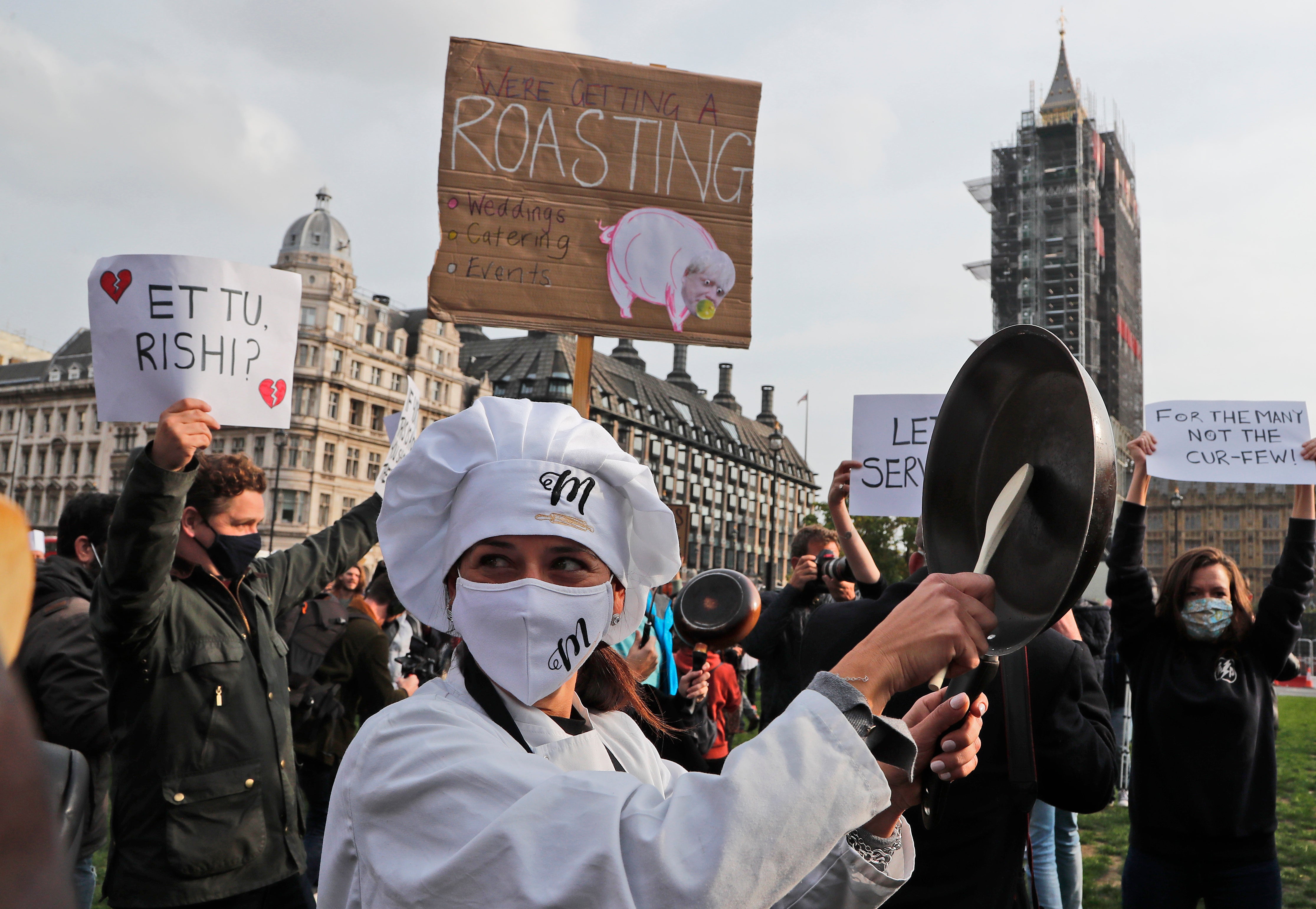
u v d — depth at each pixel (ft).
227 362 9.18
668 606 13.20
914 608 3.07
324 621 14.48
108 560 7.89
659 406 288.10
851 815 2.74
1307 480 11.02
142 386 9.04
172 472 7.82
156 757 8.23
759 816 2.68
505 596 3.89
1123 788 24.77
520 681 3.80
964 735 3.24
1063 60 260.01
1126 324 267.80
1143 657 11.23
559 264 13.83
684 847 2.70
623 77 14.29
